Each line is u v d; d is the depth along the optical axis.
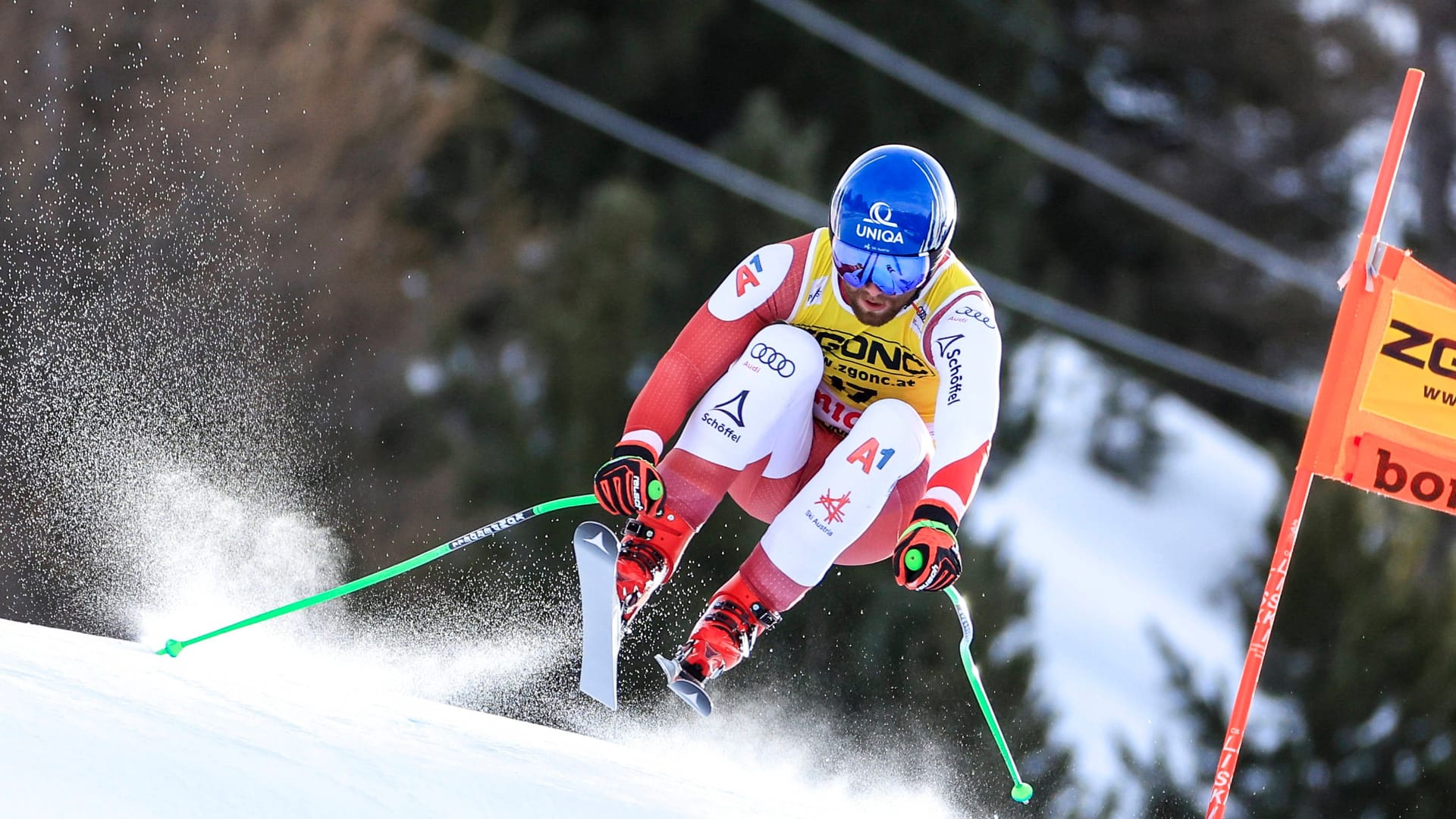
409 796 8.05
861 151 61.62
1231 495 77.75
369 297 41.38
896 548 11.68
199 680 9.93
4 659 8.86
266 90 39.81
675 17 59.81
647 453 12.15
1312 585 38.34
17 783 6.76
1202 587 71.38
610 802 9.16
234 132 38.81
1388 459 14.39
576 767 10.12
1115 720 57.62
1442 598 38.22
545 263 51.72
